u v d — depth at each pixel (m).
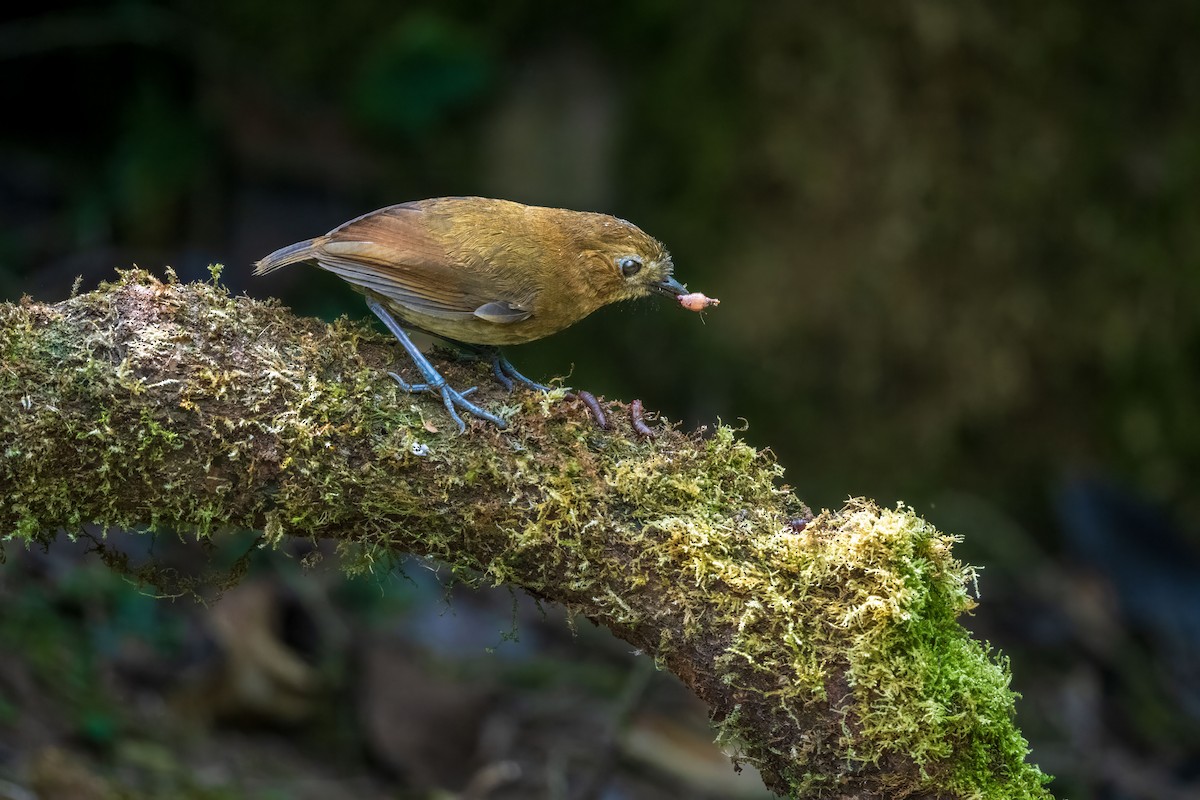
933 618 5.11
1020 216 13.69
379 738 9.70
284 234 13.09
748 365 13.62
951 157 13.62
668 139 13.75
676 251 13.73
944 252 13.65
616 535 5.17
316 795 9.14
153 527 5.28
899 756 4.95
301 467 5.17
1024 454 13.83
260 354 5.25
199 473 5.17
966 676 4.98
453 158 13.75
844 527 5.18
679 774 10.30
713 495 5.33
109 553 5.50
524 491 5.21
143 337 5.15
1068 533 13.31
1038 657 12.57
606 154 13.79
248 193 13.33
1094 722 11.83
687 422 13.61
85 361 5.07
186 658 10.20
